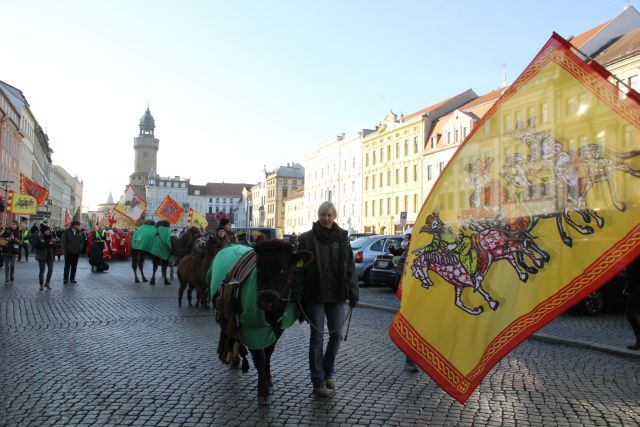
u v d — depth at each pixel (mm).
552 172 5004
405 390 6160
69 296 14594
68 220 72438
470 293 5230
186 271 12508
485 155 5484
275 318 5504
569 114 5035
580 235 4766
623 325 10594
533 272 4926
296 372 6961
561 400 5816
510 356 7930
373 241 18906
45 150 94062
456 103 59812
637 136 4605
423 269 5609
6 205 37438
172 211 33156
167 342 8781
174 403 5664
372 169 68625
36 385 6262
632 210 4566
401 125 61719
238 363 6457
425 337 5336
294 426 5016
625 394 6035
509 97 5426
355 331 9961
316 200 86312
